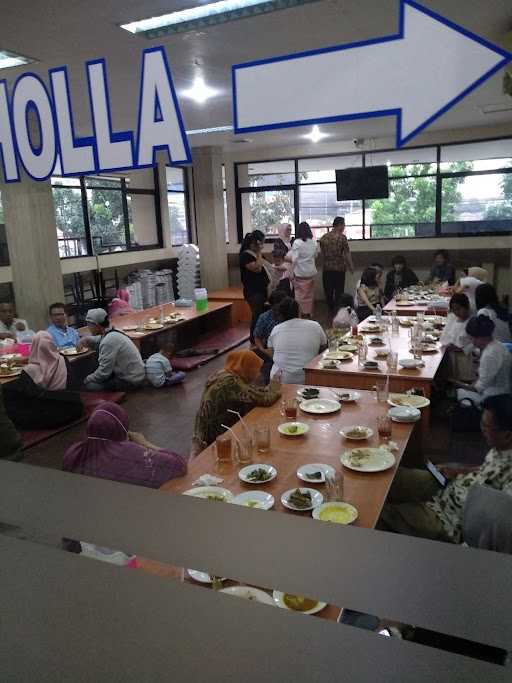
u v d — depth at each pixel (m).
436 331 3.40
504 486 1.42
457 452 2.03
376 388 2.55
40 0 0.90
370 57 0.78
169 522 0.69
